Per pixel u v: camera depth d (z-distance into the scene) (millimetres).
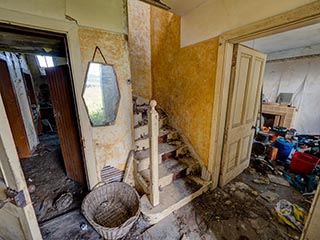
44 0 1152
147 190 1732
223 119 1838
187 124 2314
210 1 1623
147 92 3062
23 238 961
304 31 2547
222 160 2018
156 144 1432
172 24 2254
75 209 1713
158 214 1549
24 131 2945
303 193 1967
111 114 1671
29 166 2650
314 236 839
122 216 1627
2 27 1095
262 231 1491
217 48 1651
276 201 1857
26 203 810
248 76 1953
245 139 2309
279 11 1137
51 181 2230
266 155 2928
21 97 3113
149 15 2777
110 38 1514
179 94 2371
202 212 1703
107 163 1767
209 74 1816
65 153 2180
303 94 3793
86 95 1488
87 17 1354
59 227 1497
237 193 1992
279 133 3801
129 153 1897
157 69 2820
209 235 1453
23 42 1307
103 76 1541
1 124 671
